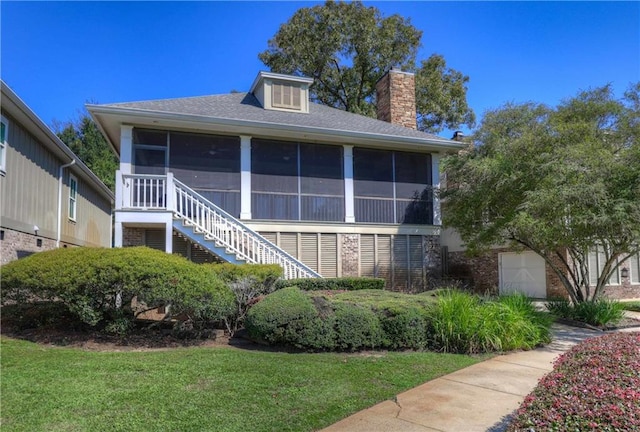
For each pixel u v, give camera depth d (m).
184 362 5.62
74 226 14.93
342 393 4.69
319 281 10.65
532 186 10.84
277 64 27.69
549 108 12.61
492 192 11.80
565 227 9.62
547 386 3.03
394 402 4.52
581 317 10.74
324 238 13.73
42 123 10.23
